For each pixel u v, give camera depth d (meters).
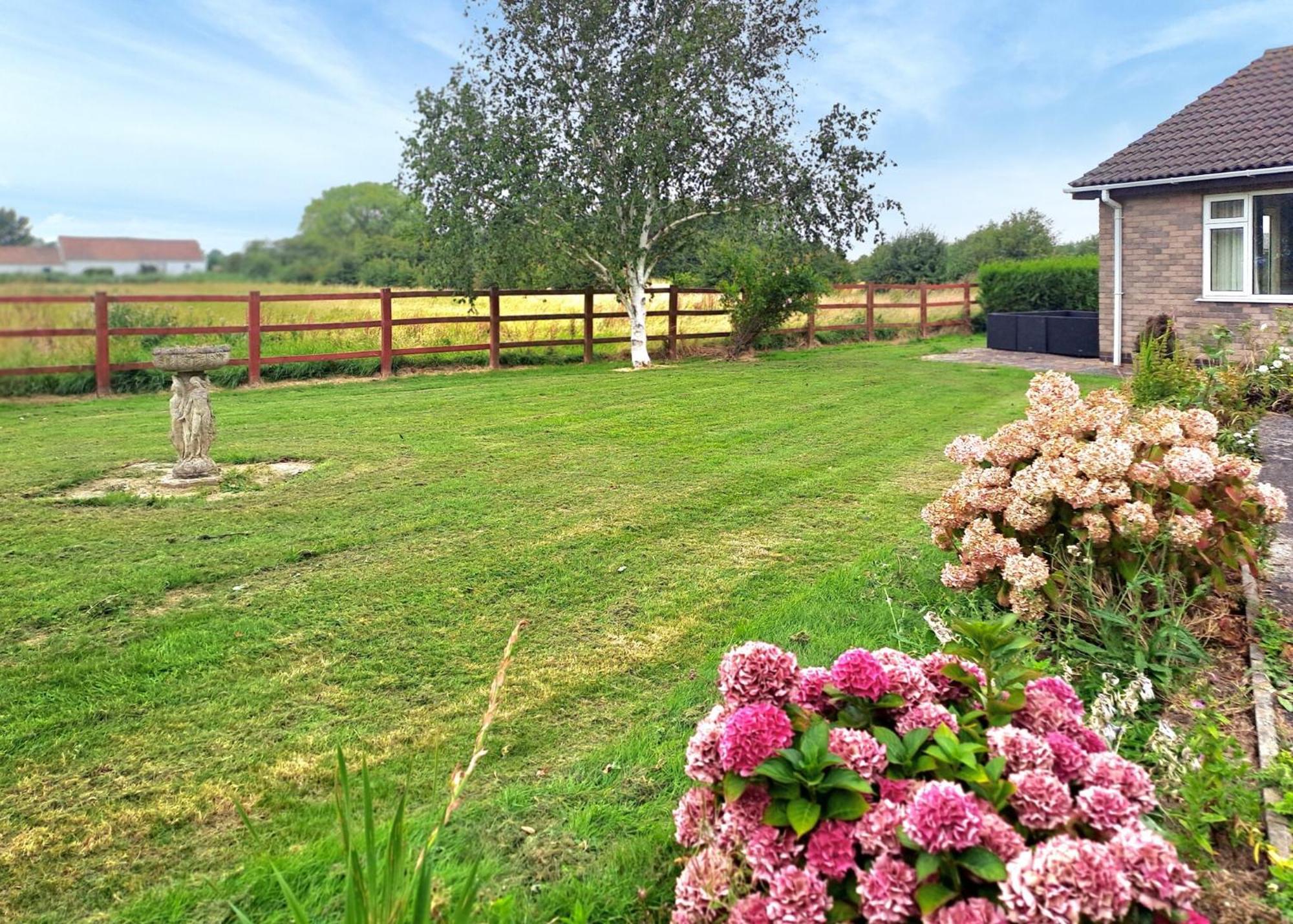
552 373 14.95
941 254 35.06
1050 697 2.13
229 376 13.09
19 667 3.63
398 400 11.61
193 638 3.92
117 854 2.45
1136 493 3.46
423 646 3.86
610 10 14.37
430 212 14.23
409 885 1.83
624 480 6.90
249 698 3.38
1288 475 5.88
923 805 1.61
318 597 4.45
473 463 7.56
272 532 5.57
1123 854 1.53
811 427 9.28
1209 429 3.85
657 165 14.66
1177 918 1.47
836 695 2.09
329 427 9.42
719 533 5.51
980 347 19.28
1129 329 13.65
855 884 1.70
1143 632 3.23
